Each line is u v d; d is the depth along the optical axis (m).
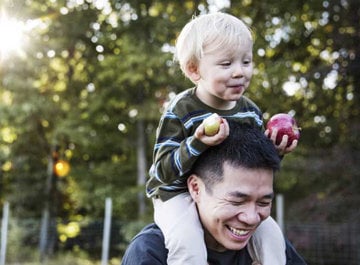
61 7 15.60
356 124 12.96
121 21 15.29
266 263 2.10
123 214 15.66
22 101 15.36
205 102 2.17
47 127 16.09
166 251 2.03
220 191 1.83
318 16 15.19
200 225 2.00
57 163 16.25
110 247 13.57
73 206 16.72
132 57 13.97
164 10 15.56
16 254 13.38
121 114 15.81
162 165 2.05
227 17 2.17
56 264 12.85
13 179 16.42
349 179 12.66
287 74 14.05
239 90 2.10
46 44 15.60
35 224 14.33
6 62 15.50
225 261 2.05
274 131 2.03
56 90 16.31
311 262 10.88
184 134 2.11
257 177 1.80
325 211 12.24
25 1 15.38
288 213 12.61
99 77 14.59
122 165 16.11
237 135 1.88
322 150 13.38
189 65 2.20
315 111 15.04
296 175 13.61
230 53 2.08
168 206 2.10
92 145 16.12
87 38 16.16
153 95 15.30
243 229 1.83
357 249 10.79
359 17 13.28
